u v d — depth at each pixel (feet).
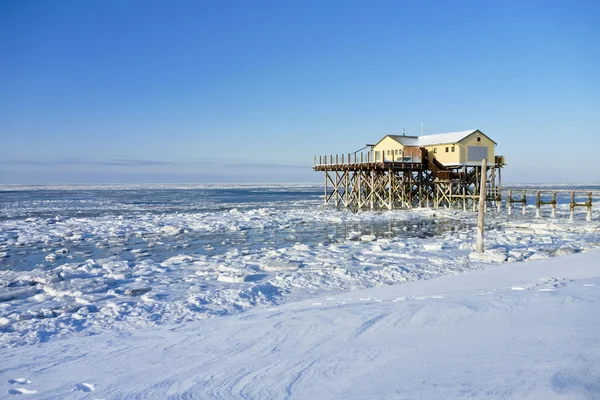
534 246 68.90
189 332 27.20
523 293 28.94
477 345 18.92
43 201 220.84
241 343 23.56
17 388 19.12
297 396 15.92
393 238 82.17
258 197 266.57
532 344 18.13
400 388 15.31
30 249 75.25
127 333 29.50
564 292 28.12
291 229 100.22
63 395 17.97
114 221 115.14
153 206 182.60
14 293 43.86
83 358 23.35
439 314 24.88
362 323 24.79
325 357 19.88
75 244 80.33
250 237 88.63
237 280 47.88
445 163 143.23
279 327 25.72
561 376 14.30
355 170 159.84
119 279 50.44
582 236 81.92
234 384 17.76
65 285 46.44
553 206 120.88
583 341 17.80
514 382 14.39
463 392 14.20
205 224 107.76
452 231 94.17
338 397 15.31
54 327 32.78
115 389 18.26
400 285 40.63
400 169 146.61
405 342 20.74
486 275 41.75
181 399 16.72
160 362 21.56
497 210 142.72
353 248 70.64
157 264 59.47
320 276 49.16
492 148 143.74
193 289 44.27
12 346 28.60
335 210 149.59
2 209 165.78
